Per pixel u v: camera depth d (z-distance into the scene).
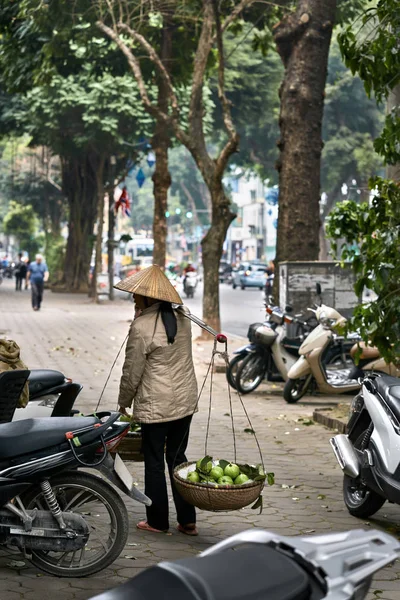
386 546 2.47
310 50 16.14
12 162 69.81
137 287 6.25
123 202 39.62
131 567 5.55
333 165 62.84
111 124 37.09
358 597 2.44
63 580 5.28
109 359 17.89
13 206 87.62
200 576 2.26
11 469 5.10
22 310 33.66
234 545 2.51
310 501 7.43
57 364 16.84
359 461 6.72
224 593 2.22
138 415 6.27
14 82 23.64
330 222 10.88
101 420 5.29
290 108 16.20
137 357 6.20
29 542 5.14
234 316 33.81
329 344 12.72
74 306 36.78
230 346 20.86
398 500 6.23
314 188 16.22
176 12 22.48
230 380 13.50
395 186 9.22
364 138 62.75
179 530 6.38
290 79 16.25
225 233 20.83
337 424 10.84
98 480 5.29
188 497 5.67
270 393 13.99
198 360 17.94
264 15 22.17
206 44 20.48
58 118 39.41
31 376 6.78
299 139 16.16
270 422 11.30
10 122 41.81
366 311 8.99
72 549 5.15
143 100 20.89
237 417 11.59
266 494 7.61
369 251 9.23
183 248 126.62
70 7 21.41
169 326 6.23
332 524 6.75
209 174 20.45
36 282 33.25
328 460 9.14
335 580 2.35
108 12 22.45
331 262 15.35
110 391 13.55
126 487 5.32
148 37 25.08
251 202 122.62
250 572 2.31
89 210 49.31
